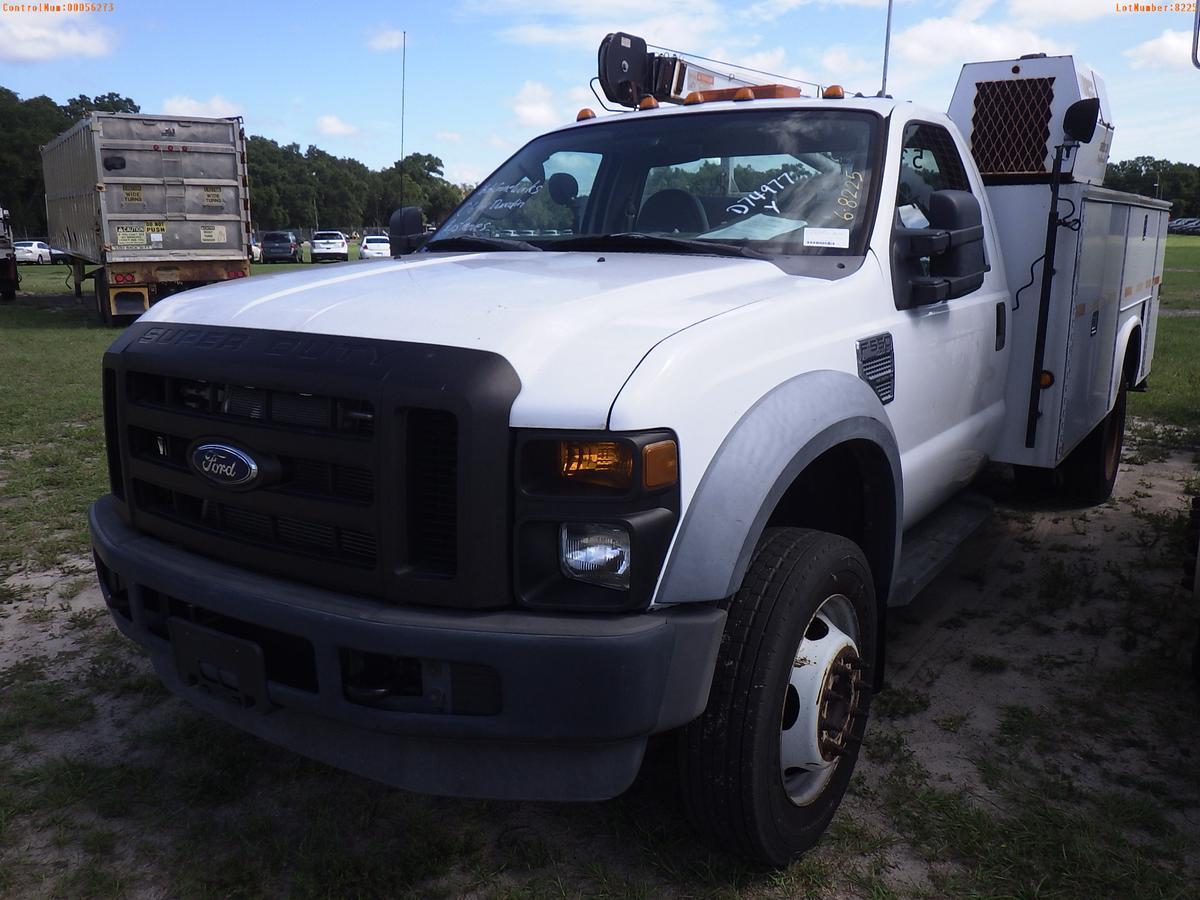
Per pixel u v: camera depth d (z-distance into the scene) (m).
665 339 2.21
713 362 2.25
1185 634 3.94
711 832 2.44
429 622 2.04
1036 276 4.16
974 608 4.25
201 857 2.61
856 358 2.85
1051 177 4.21
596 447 2.02
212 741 3.15
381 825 2.75
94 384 10.05
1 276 22.45
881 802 2.84
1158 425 7.93
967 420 3.87
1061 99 4.43
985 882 2.48
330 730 2.31
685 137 3.60
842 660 2.61
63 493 5.90
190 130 15.73
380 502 2.08
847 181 3.23
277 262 46.62
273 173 113.62
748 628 2.30
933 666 3.70
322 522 2.19
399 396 2.04
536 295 2.40
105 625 4.06
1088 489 5.55
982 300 3.85
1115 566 4.70
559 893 2.46
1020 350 4.24
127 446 2.63
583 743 2.08
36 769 2.99
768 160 3.38
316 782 2.95
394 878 2.50
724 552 2.14
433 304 2.35
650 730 2.09
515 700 2.04
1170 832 2.67
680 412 2.12
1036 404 4.21
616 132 3.81
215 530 2.43
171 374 2.43
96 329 15.73
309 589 2.23
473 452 2.00
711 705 2.30
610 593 2.07
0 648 3.85
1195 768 3.00
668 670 2.09
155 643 2.57
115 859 2.60
